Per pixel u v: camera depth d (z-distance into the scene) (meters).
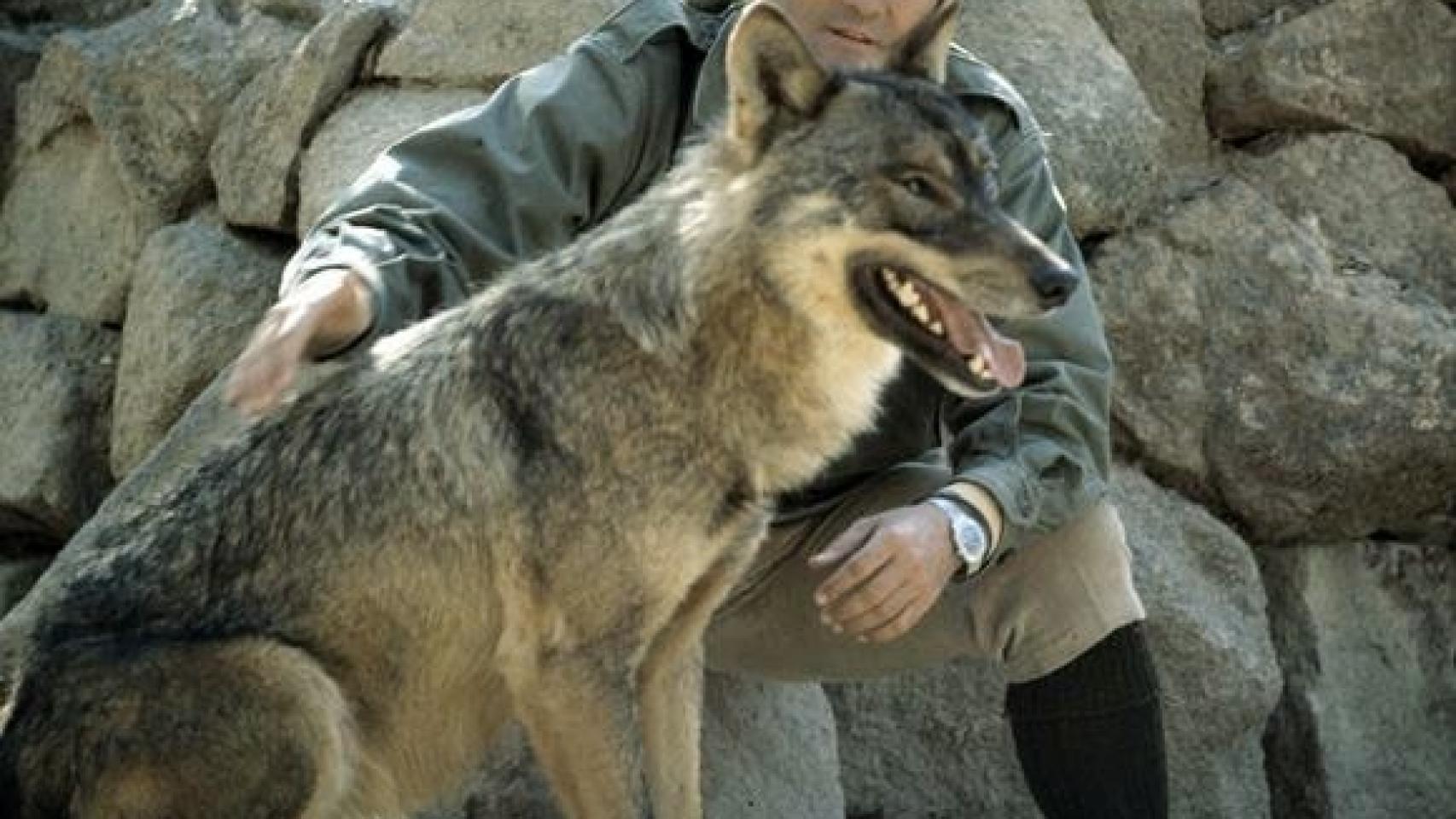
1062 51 9.01
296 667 5.79
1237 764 8.52
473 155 6.73
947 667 8.46
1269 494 9.10
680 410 5.84
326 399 6.09
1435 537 9.41
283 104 8.89
